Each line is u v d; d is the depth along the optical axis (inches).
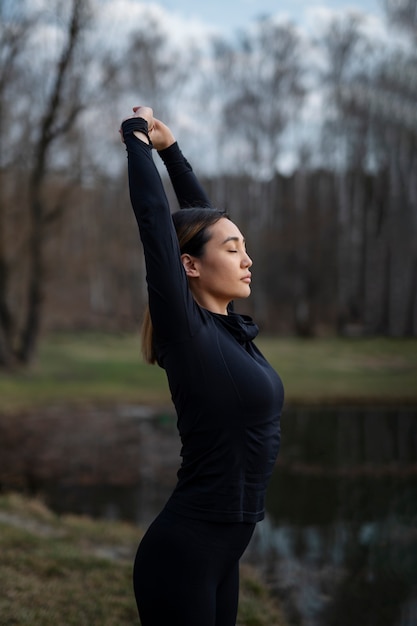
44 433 531.2
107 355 1048.8
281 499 332.2
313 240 1359.5
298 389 723.4
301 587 211.9
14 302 1002.7
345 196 1338.6
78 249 1047.6
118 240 1175.0
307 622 182.2
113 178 1025.5
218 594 78.6
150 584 74.5
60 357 1014.4
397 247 1273.4
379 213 1350.9
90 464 426.6
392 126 1198.3
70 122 860.6
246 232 1373.0
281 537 270.1
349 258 1375.5
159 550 74.3
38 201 885.8
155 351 82.7
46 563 189.9
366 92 1190.9
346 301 1395.2
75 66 848.3
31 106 871.1
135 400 698.8
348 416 581.0
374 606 193.9
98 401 692.7
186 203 99.1
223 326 78.4
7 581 168.4
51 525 259.6
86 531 254.7
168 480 384.8
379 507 315.6
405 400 658.8
